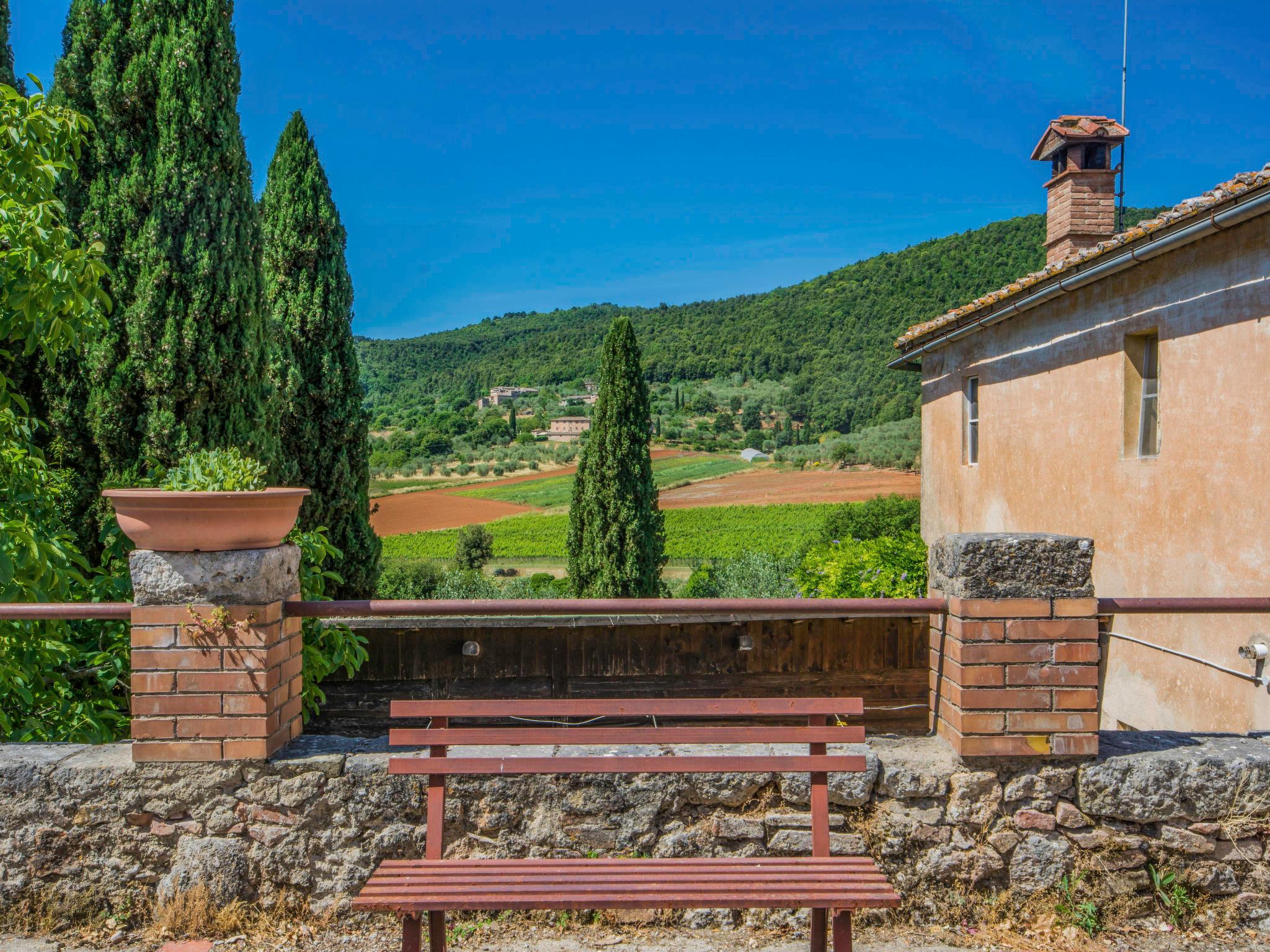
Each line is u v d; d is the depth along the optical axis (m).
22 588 3.87
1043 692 3.00
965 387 12.34
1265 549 6.48
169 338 5.83
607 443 15.36
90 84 5.90
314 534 4.39
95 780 3.01
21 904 3.00
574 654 8.02
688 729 2.71
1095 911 2.98
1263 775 3.01
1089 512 8.89
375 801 3.04
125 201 5.86
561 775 3.08
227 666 3.00
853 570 11.65
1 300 4.08
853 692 8.27
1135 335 8.17
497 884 2.44
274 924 3.01
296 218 8.88
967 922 3.01
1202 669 7.15
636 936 2.98
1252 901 3.00
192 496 2.85
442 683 7.87
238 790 3.03
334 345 9.03
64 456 5.85
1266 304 6.45
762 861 2.60
